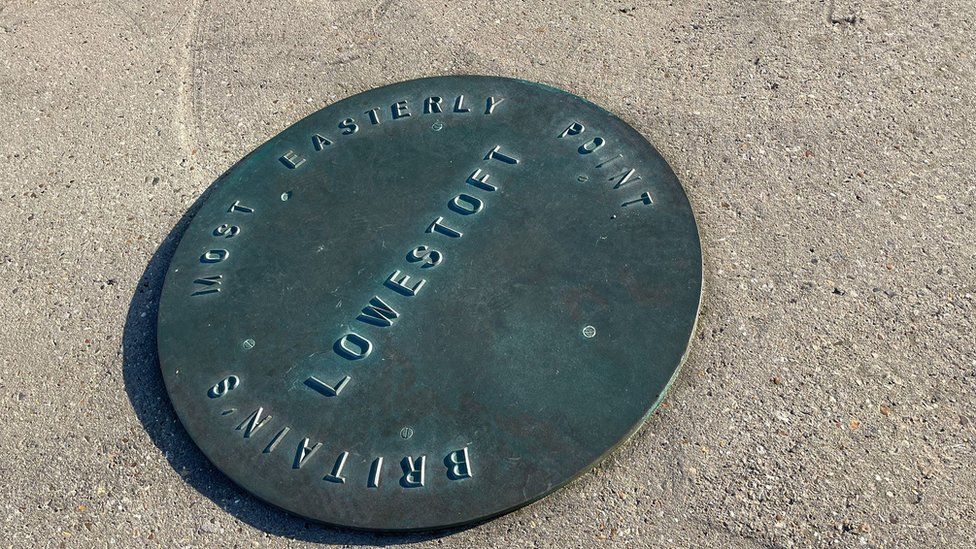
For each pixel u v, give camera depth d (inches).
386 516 48.7
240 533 49.4
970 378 50.2
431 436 49.8
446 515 48.5
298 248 54.9
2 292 56.0
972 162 55.6
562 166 56.1
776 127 57.4
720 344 51.6
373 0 65.1
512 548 48.5
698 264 52.7
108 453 51.4
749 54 60.3
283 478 49.6
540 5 63.8
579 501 49.0
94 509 50.3
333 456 49.8
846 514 48.0
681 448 49.6
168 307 53.9
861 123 57.2
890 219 54.2
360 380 51.2
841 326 51.7
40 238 57.6
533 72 60.9
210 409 51.3
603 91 59.7
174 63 63.6
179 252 55.5
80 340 54.4
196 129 60.7
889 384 50.3
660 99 59.1
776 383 50.6
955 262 52.9
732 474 49.0
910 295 52.2
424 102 59.4
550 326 51.7
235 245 55.4
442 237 54.4
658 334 51.2
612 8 63.2
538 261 53.3
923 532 47.5
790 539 47.8
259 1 65.9
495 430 49.8
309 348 52.2
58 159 60.3
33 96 63.0
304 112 60.8
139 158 59.9
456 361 51.2
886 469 48.6
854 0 61.9
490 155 56.9
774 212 54.9
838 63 59.5
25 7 67.7
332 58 62.7
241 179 57.6
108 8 66.9
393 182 56.5
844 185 55.4
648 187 55.1
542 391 50.4
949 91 57.9
